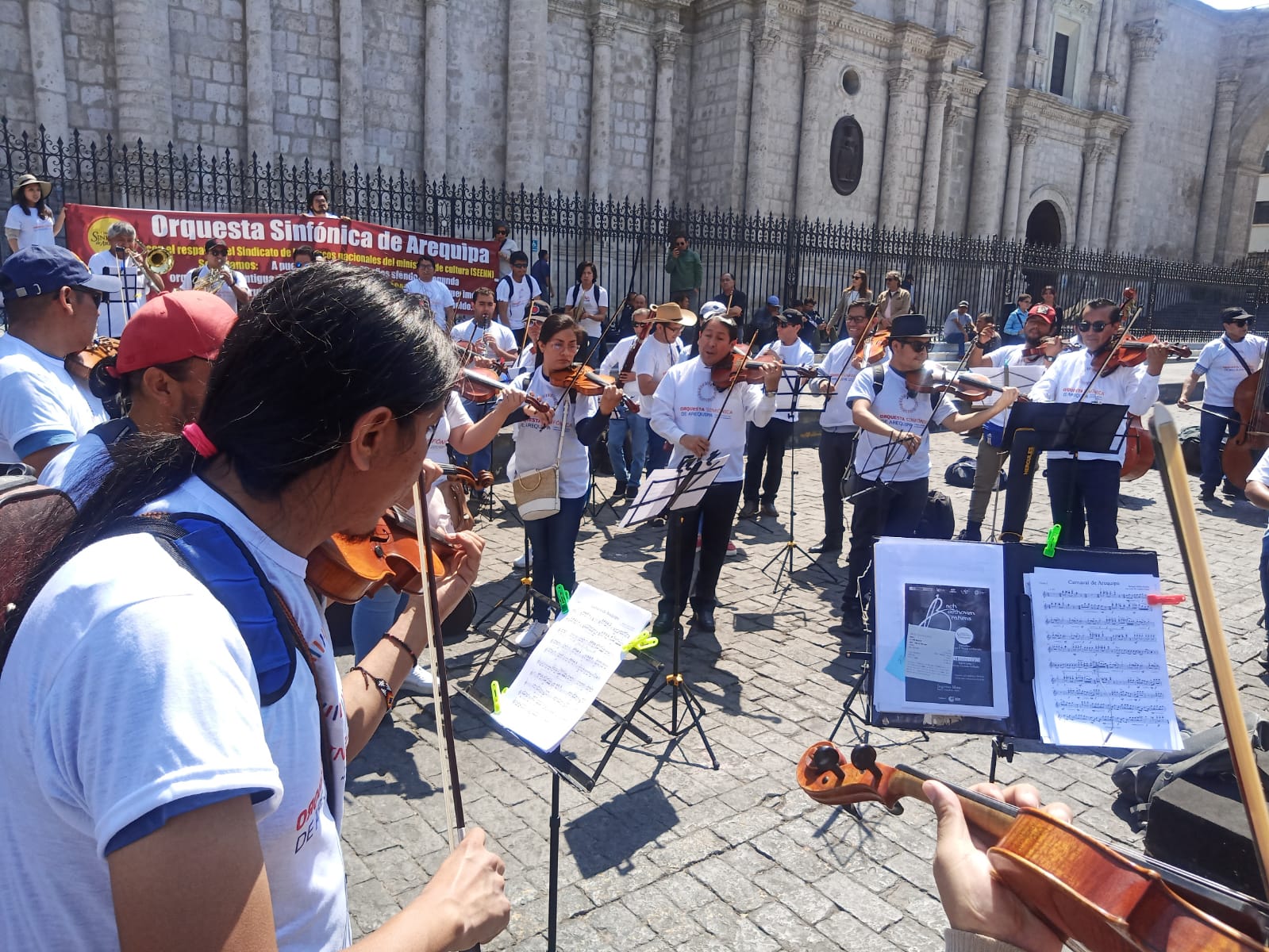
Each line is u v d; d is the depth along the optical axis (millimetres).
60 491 1219
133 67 12680
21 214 8594
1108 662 2791
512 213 13281
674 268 14383
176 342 1977
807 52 19453
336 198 12836
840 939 2873
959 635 2859
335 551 1445
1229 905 1132
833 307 19578
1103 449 5684
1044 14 24453
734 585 6277
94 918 880
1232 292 25719
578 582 6230
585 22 17891
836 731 4156
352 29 14711
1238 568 7055
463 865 1099
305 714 989
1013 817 1231
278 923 983
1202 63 30031
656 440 8234
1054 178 26125
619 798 3605
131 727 784
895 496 5426
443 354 1055
